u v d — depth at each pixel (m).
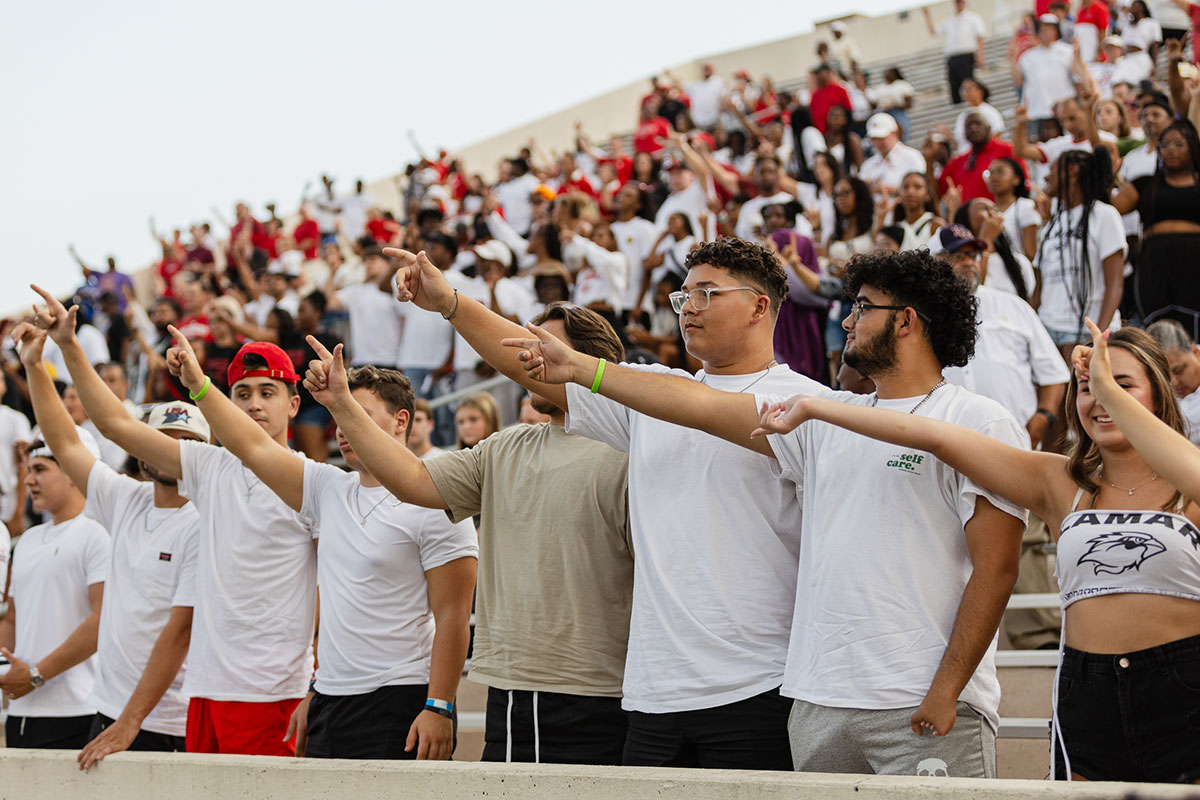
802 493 3.23
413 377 9.39
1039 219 6.85
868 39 18.66
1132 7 12.34
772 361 3.44
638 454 3.38
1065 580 2.83
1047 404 5.50
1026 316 5.55
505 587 3.68
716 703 3.14
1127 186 6.53
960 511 2.94
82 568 5.18
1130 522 2.72
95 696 4.70
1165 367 2.91
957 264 5.55
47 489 5.25
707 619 3.17
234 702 4.09
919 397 3.11
